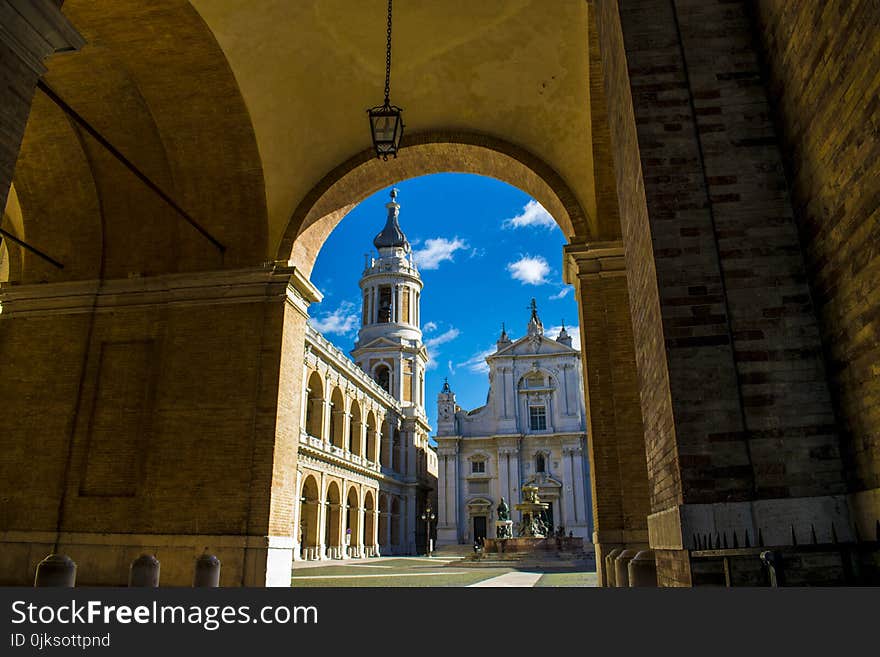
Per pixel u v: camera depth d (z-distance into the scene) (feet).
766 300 18.07
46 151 49.78
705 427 17.17
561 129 48.24
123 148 49.90
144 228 51.06
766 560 14.67
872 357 15.15
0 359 49.32
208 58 42.86
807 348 17.53
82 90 46.75
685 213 19.21
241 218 49.19
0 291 50.78
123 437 46.62
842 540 15.69
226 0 40.22
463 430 212.84
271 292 47.67
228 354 46.70
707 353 17.76
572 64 44.57
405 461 214.07
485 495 205.26
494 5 42.83
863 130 14.87
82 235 51.55
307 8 42.57
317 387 146.00
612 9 23.75
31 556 44.34
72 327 49.49
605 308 44.80
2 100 22.31
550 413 208.95
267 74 45.09
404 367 225.56
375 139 35.22
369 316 238.07
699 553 15.92
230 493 43.62
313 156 50.03
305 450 131.34
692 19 21.54
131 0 38.73
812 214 17.74
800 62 17.85
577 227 47.42
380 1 42.73
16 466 46.73
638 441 41.75
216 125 46.44
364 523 174.50
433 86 48.42
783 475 16.57
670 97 20.67
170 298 48.85
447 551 194.90
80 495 45.65
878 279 14.73
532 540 138.00
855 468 16.01
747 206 19.07
